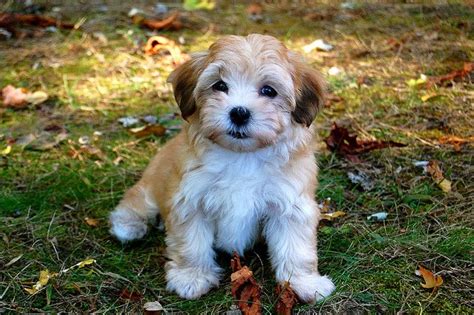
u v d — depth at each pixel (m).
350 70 1.55
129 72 1.57
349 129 1.34
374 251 1.07
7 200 1.18
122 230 1.10
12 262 1.06
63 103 1.46
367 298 0.99
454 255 1.06
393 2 2.01
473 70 1.49
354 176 1.22
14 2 1.97
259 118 0.97
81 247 1.10
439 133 1.32
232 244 1.04
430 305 0.99
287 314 0.98
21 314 0.99
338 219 1.14
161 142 1.34
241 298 0.99
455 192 1.17
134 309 1.00
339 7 2.00
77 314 0.99
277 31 1.80
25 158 1.29
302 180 1.01
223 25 1.86
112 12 1.94
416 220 1.12
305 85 1.02
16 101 1.44
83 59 1.62
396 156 1.26
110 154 1.31
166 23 1.80
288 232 1.02
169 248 1.05
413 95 1.43
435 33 1.69
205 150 1.00
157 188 1.09
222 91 0.99
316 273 1.03
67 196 1.20
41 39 1.72
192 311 0.99
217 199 1.01
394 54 1.61
